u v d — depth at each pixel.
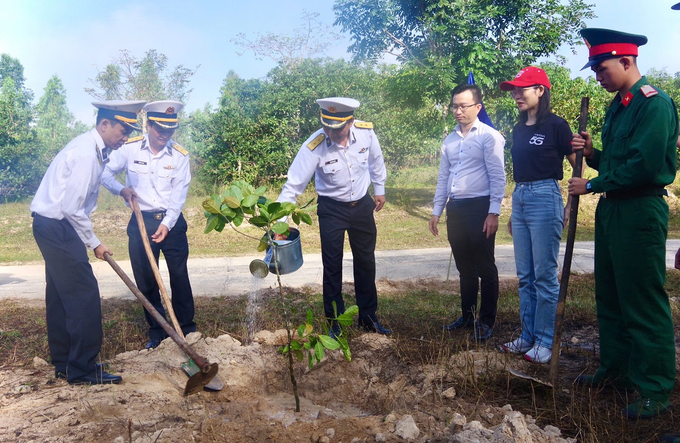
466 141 4.57
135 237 4.60
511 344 4.24
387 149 17.44
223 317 5.62
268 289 6.98
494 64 14.13
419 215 14.98
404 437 2.88
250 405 3.66
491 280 4.63
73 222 3.64
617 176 3.05
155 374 3.98
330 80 17.73
